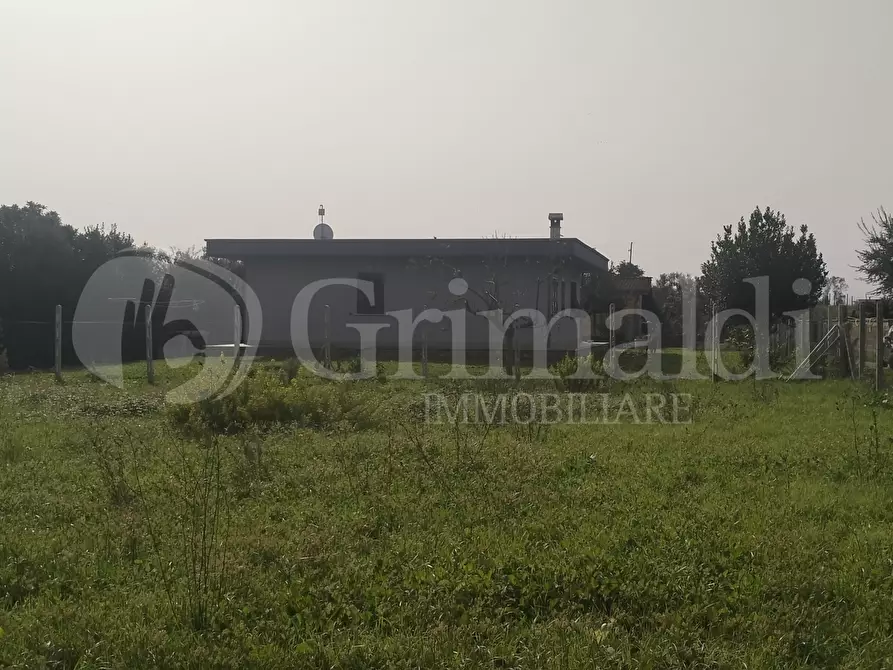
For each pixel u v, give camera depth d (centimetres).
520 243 2331
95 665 375
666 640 401
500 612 432
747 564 495
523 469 748
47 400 1272
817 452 834
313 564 498
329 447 861
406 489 686
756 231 2989
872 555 510
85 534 555
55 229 2688
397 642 395
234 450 838
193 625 417
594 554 505
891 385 1405
